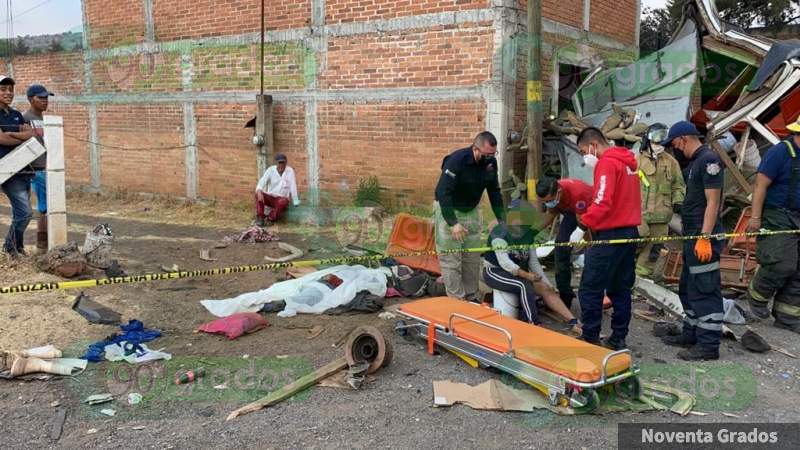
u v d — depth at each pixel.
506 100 7.86
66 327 4.82
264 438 3.30
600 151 4.68
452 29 8.04
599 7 10.12
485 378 4.08
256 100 9.77
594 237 4.48
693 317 4.66
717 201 4.41
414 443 3.27
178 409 3.60
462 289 5.39
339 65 9.12
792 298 5.17
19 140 6.23
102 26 11.94
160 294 5.78
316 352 4.46
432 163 8.40
